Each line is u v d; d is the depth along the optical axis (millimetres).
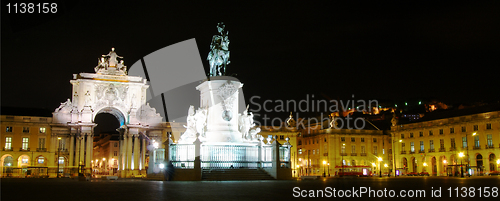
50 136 59094
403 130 63875
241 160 24234
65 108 59312
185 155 23750
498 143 50438
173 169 22797
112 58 61781
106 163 90062
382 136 66438
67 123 58438
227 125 24703
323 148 63938
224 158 23922
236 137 24797
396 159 64250
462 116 55500
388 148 66625
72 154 58219
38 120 59125
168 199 11055
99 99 60344
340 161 62500
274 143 24234
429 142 59812
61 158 60781
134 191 13977
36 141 58719
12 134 57719
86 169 56812
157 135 63156
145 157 63656
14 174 56219
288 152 25344
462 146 55000
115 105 61031
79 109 59438
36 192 14250
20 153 57469
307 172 67125
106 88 60812
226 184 17906
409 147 62906
